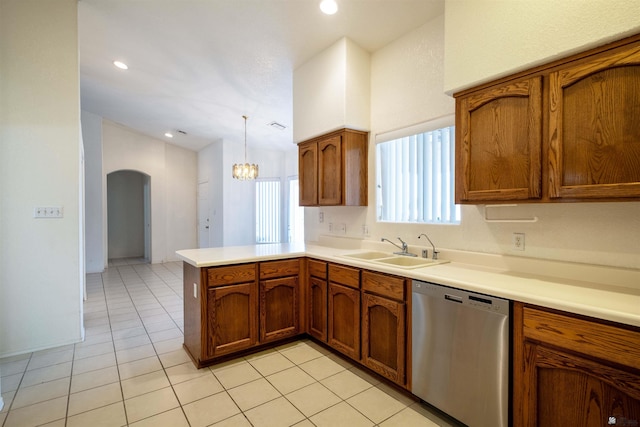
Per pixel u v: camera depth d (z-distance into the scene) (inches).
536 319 56.2
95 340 117.6
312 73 129.4
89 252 250.5
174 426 70.2
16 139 105.1
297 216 266.4
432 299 73.0
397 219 114.3
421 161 105.6
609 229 66.5
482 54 72.5
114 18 118.5
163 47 134.0
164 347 112.0
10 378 90.1
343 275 98.8
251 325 104.1
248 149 271.7
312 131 129.0
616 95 55.1
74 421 71.8
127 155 279.7
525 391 57.6
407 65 108.3
